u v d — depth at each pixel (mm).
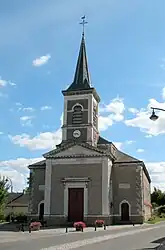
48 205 38031
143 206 40125
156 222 42812
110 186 38594
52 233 26250
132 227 32969
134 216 39156
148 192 53562
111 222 38062
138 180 39969
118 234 24609
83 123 42656
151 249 15750
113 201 39844
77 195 37750
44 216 37812
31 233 26453
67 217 37219
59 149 39062
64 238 21531
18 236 23484
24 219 46625
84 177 37812
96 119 45156
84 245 17344
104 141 44250
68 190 38062
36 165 42250
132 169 40469
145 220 42625
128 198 39750
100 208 36656
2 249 15539
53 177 38750
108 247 16500
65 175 38438
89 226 34844
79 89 43406
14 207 60656
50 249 15523
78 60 46781
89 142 41781
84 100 43312
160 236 23109
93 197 37125
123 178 40406
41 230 29719
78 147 38719
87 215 36781
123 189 40125
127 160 41125
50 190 38469
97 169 37688
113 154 42406
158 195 89375
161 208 72438
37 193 41312
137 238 21547
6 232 27750
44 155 39469
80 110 43125
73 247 16422
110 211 37812
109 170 38344
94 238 21422
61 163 38906
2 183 40906
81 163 38281
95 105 45094
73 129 42812
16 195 67438
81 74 45469
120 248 16109
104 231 27953
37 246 16859
